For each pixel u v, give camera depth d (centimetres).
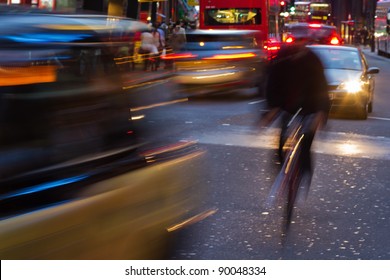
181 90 2378
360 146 1423
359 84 1911
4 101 416
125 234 466
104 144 484
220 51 2473
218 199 940
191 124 1653
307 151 852
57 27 467
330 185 1050
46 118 443
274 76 892
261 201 936
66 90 463
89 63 490
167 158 536
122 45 523
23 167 418
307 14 9581
